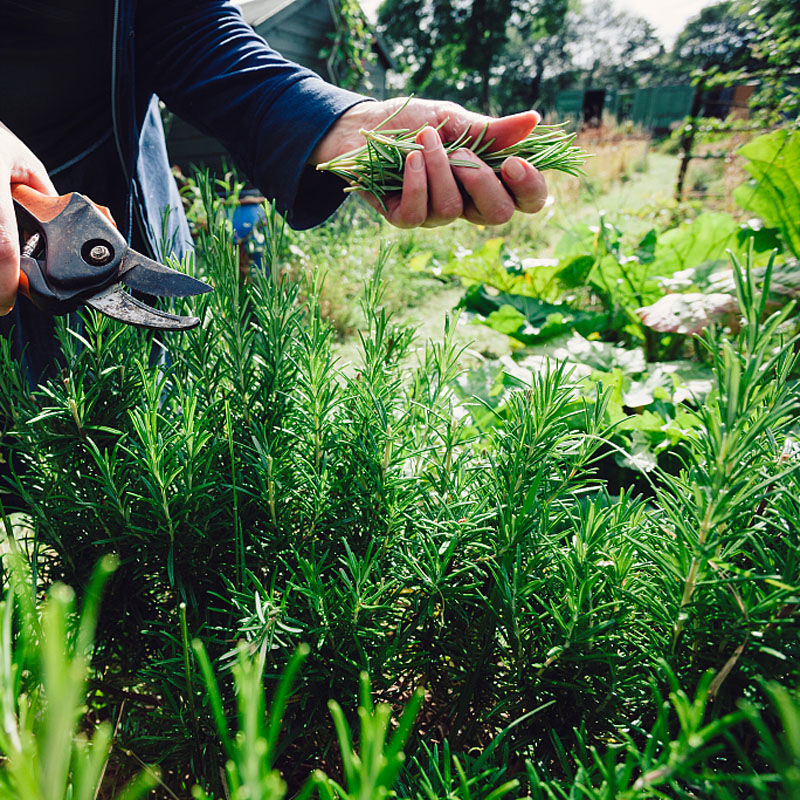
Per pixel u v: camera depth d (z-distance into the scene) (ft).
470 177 2.78
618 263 10.91
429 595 1.92
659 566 1.67
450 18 121.08
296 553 1.82
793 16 20.27
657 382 6.82
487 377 5.86
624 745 1.08
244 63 3.79
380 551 2.01
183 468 1.93
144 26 4.01
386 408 2.17
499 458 1.99
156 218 4.66
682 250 11.19
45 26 3.74
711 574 1.50
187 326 2.02
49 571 2.08
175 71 4.04
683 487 1.66
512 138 3.09
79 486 2.06
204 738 1.72
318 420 2.15
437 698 2.17
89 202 2.28
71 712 0.63
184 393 2.14
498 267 11.96
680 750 0.92
